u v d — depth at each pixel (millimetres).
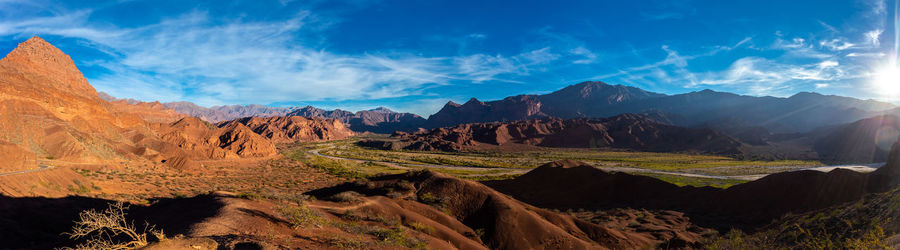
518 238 25062
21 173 32719
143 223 15352
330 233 15359
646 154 187750
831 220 21578
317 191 35844
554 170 62344
